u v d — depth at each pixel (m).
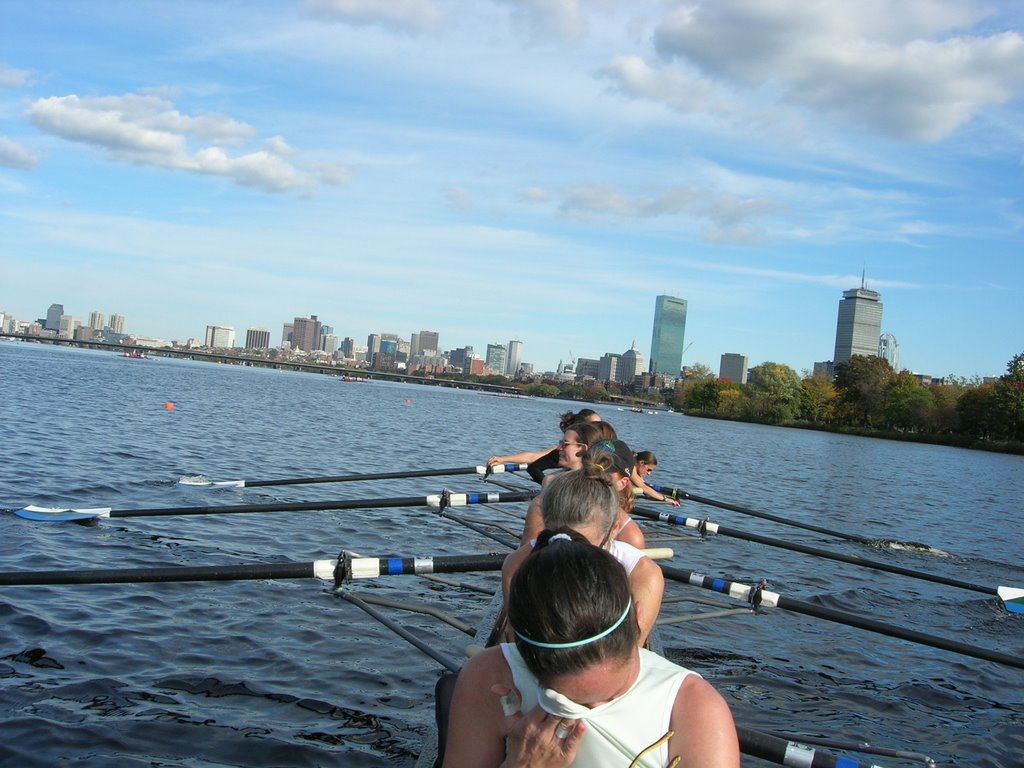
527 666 2.63
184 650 7.88
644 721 2.65
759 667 9.07
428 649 7.49
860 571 15.43
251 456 25.33
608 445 6.07
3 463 19.02
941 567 16.78
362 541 13.69
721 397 166.62
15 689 6.66
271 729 6.41
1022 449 103.06
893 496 33.81
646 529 17.11
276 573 6.69
